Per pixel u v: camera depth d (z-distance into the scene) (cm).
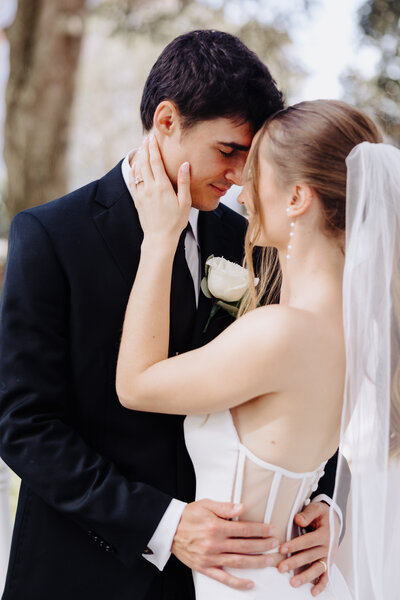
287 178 146
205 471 155
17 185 757
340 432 145
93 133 1234
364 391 144
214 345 146
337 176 143
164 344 156
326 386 144
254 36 681
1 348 159
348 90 580
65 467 154
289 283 152
